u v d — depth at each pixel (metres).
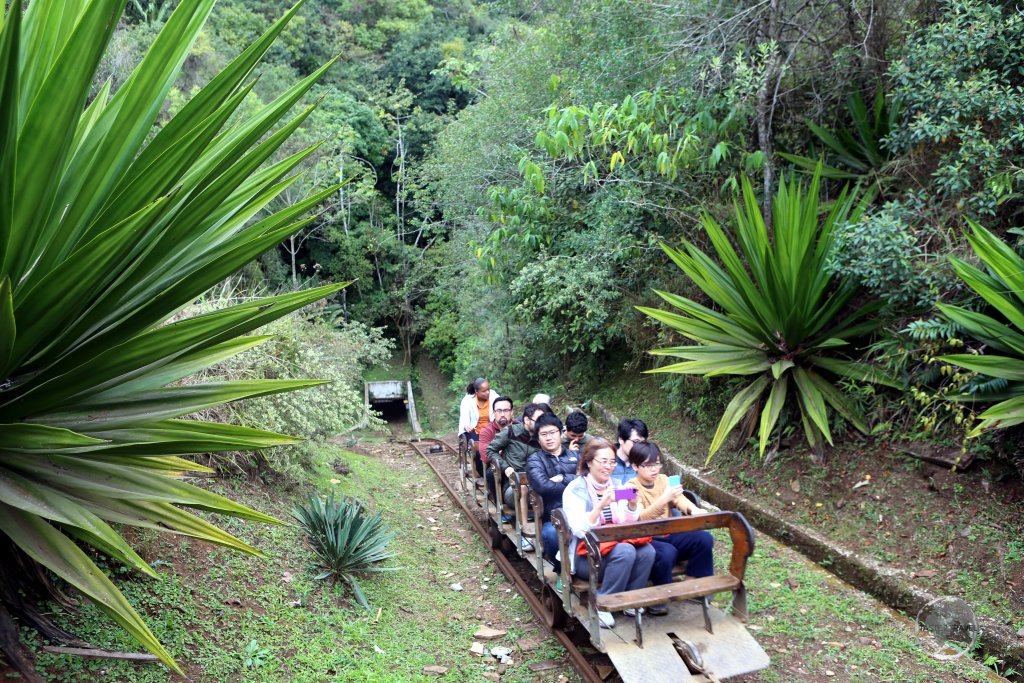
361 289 30.41
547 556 5.18
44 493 2.93
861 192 7.79
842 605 5.18
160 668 3.70
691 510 4.64
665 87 8.60
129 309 3.19
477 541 7.37
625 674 3.77
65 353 3.11
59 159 2.62
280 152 23.38
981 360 5.09
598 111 8.17
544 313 13.18
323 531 5.77
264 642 4.34
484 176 14.95
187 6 2.84
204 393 3.37
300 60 34.91
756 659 3.92
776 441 7.22
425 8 39.59
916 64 6.51
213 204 3.01
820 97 8.53
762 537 6.39
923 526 5.52
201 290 3.08
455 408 18.77
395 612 5.43
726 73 8.34
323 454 9.30
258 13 34.72
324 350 11.36
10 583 3.59
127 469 3.21
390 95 35.16
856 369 6.66
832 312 6.73
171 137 2.94
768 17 8.27
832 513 6.16
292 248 27.17
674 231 9.62
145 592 4.28
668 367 7.04
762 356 7.21
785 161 8.87
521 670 4.59
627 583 4.28
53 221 3.01
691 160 8.19
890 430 6.46
